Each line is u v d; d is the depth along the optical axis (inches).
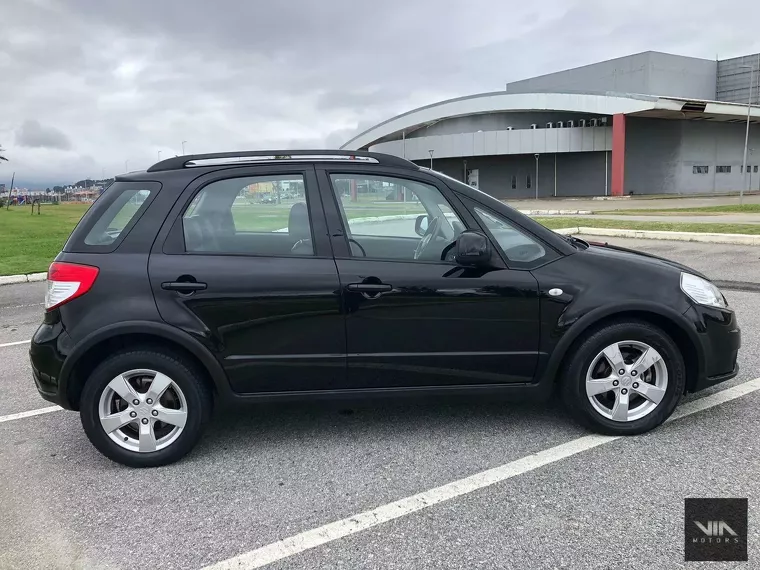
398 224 142.9
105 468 139.2
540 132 1994.3
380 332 136.3
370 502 119.7
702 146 2036.2
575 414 144.3
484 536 106.6
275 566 100.7
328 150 147.4
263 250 137.4
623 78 2178.9
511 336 139.0
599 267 142.3
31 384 206.2
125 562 103.1
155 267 132.9
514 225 143.7
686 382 148.1
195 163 143.2
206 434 155.9
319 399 139.5
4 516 119.5
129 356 133.2
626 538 104.4
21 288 410.9
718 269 366.9
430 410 166.9
